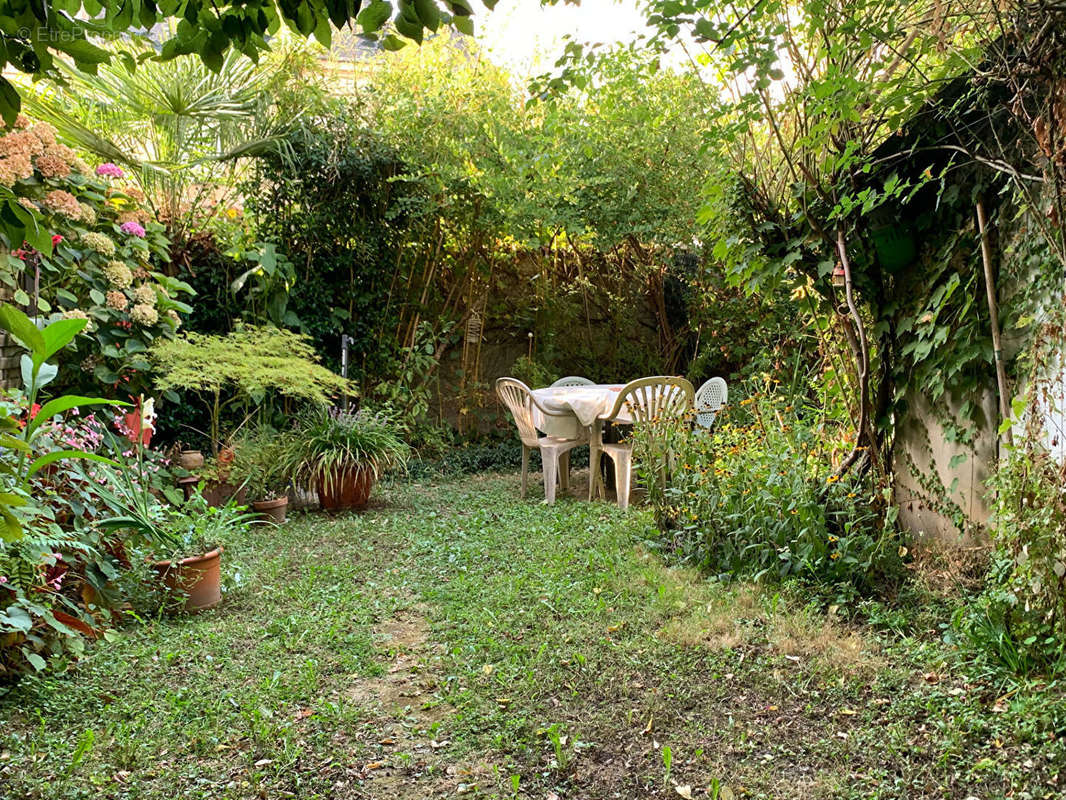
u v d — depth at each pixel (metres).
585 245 8.40
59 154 4.53
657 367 8.64
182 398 6.49
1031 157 3.09
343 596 3.81
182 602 3.50
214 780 2.22
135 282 5.45
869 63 3.33
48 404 2.86
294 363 5.65
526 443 6.09
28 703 2.59
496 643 3.16
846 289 3.81
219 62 1.79
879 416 4.01
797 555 3.65
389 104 7.14
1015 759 2.21
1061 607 2.59
